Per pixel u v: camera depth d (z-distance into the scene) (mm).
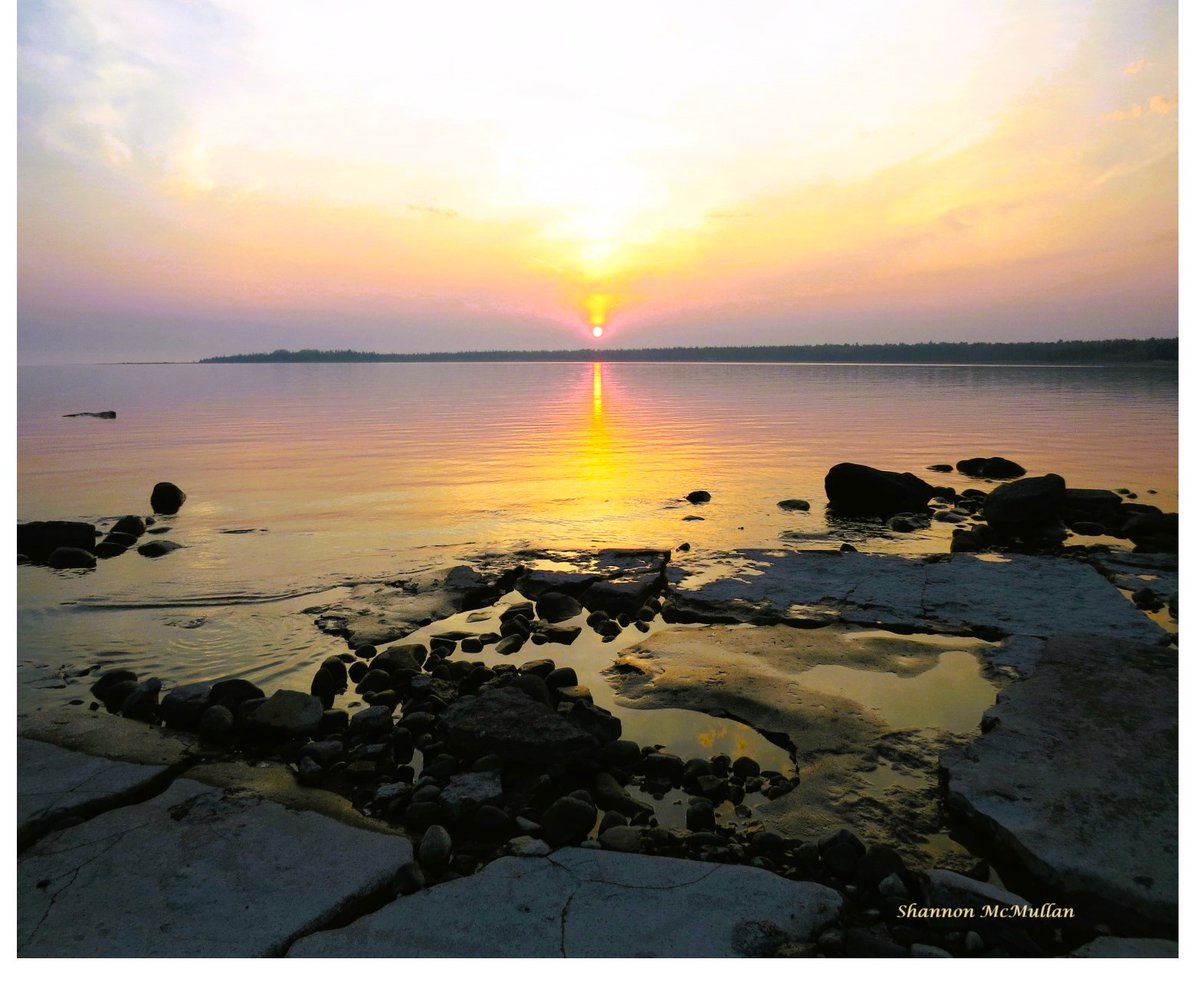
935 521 10727
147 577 7961
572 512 11250
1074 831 3355
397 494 12953
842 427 25078
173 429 25719
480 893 3117
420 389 59656
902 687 5074
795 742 4402
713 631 6227
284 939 2896
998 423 25688
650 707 4930
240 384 71812
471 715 4430
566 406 37719
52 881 3209
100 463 17141
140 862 3334
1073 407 32312
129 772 4090
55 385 69062
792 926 2934
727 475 14898
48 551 8922
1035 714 4328
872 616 6383
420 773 4176
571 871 3236
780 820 3676
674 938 2875
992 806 3551
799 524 10406
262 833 3557
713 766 4164
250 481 14523
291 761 4312
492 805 3734
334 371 134500
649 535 9680
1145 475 14609
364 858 3359
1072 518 10625
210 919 2990
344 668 5477
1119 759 3861
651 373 107938
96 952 2824
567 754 4125
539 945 2848
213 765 4246
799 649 5750
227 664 5695
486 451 19125
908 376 76250
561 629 6270
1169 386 48906
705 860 3377
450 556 8641
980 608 6445
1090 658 4965
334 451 19266
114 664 5703
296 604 7012
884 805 3771
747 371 110938
